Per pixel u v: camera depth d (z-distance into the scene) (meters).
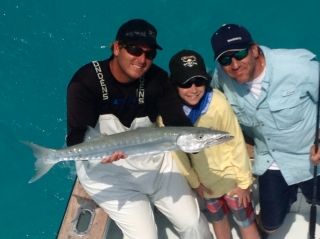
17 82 3.20
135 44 1.57
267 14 3.16
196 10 3.19
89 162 1.86
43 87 3.20
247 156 1.91
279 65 1.73
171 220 2.01
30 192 2.98
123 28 1.60
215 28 3.14
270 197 1.99
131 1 3.28
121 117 1.80
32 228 2.90
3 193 2.98
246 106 1.83
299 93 1.76
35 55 3.26
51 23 3.29
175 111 1.76
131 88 1.73
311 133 1.86
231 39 1.63
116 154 1.65
